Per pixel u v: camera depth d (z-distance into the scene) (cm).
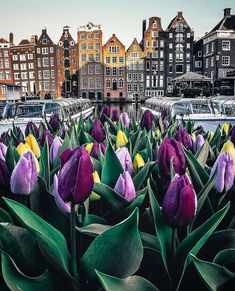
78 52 6562
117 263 93
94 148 170
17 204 91
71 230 95
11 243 101
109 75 6494
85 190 91
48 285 94
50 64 6738
